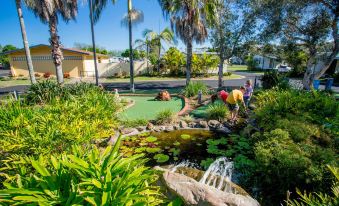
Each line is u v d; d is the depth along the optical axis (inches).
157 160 169.6
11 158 98.7
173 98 437.1
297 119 192.1
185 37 486.9
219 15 494.0
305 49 482.9
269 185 125.7
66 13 441.1
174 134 229.5
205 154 181.2
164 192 94.6
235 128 243.1
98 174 64.9
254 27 476.7
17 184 68.6
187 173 131.1
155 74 931.3
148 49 960.9
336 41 393.4
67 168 71.6
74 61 919.0
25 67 943.7
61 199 59.9
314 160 122.4
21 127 121.2
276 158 123.7
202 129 243.8
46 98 317.7
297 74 805.2
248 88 301.3
